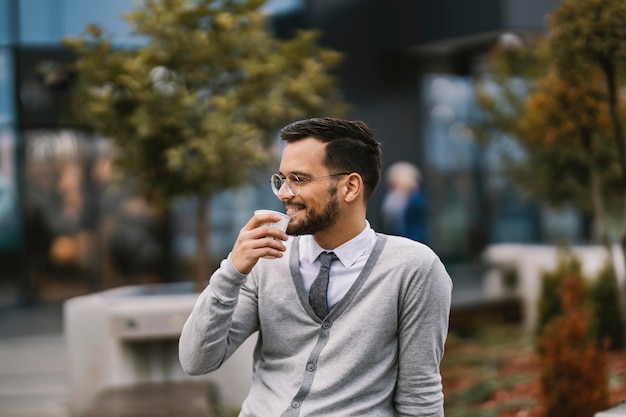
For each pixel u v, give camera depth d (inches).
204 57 277.6
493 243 612.4
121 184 300.5
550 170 387.9
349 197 115.6
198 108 280.1
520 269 435.5
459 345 355.6
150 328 264.7
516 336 376.8
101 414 229.6
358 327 113.9
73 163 536.7
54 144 534.3
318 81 296.0
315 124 116.3
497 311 422.6
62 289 539.8
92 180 538.9
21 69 447.5
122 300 277.0
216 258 544.7
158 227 544.4
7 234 532.7
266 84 287.6
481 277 603.2
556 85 228.1
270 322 117.6
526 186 417.4
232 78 290.2
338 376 113.2
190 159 277.9
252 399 119.0
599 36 192.2
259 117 287.0
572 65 201.6
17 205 531.8
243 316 119.0
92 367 274.5
